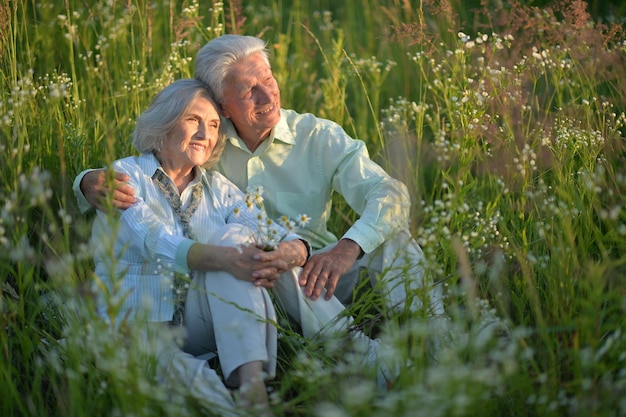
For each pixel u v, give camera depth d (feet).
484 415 6.96
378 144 14.30
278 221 10.55
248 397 7.58
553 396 7.18
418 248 10.13
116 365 6.85
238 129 10.44
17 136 10.57
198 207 9.79
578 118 12.25
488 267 9.60
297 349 9.12
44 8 16.10
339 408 7.45
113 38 15.03
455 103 11.43
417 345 8.28
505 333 8.49
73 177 11.37
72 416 7.13
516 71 11.62
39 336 8.95
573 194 10.15
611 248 9.64
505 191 10.18
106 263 7.36
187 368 8.17
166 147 9.61
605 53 12.41
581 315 8.47
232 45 10.00
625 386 6.76
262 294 8.63
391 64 14.97
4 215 7.88
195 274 8.97
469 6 18.12
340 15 19.34
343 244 9.83
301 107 15.90
